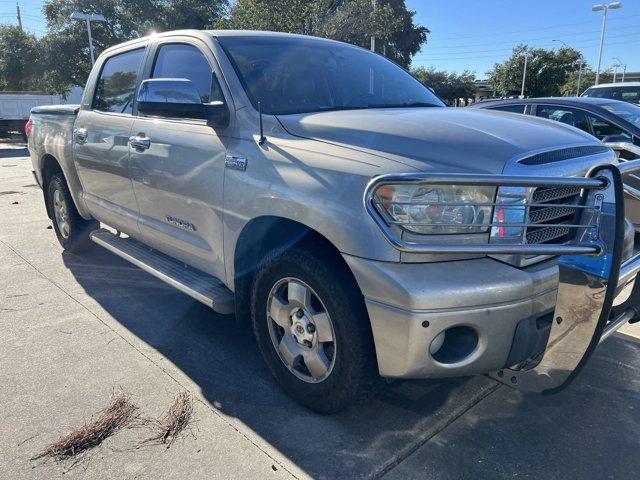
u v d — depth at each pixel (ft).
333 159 8.36
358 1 52.11
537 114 25.49
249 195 9.43
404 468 8.14
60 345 11.97
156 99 10.49
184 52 12.10
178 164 11.24
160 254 13.94
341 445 8.64
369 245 7.59
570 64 155.53
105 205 15.02
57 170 18.29
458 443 8.71
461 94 186.29
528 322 7.76
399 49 147.13
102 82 15.34
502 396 10.04
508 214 7.75
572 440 8.80
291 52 11.93
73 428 9.00
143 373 10.80
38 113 19.04
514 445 8.66
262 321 10.02
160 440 8.73
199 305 14.35
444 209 7.61
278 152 9.14
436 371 7.67
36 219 24.72
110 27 123.85
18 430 8.96
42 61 126.11
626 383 10.47
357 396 8.63
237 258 10.24
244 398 9.95
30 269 17.28
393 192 7.48
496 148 8.05
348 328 8.28
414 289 7.28
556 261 8.18
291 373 9.64
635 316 9.45
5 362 11.18
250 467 8.13
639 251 9.75
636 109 24.45
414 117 9.41
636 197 9.98
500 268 7.66
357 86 12.05
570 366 7.66
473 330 7.62
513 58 159.63
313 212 8.26
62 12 120.26
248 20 52.29
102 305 14.30
